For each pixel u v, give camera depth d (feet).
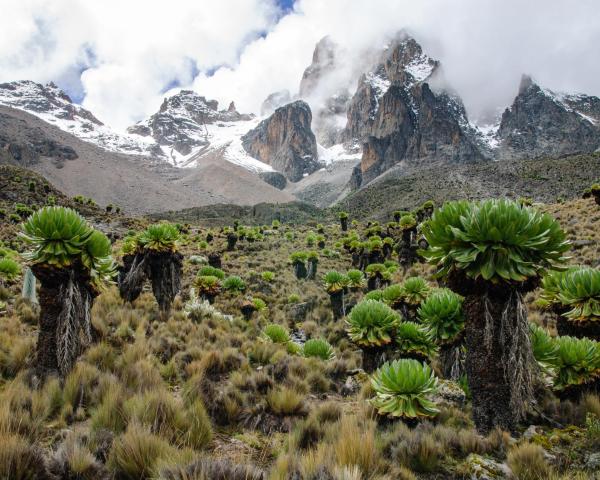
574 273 20.59
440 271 16.19
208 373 21.80
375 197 436.35
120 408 14.01
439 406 18.19
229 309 49.49
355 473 9.64
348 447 12.14
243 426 16.17
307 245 130.11
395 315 24.86
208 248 112.57
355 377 24.29
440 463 13.25
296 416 16.98
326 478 9.59
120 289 34.30
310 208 552.00
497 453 13.66
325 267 98.07
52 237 17.29
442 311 20.93
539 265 15.28
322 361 27.02
